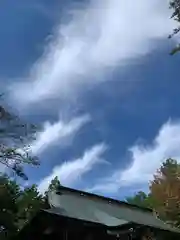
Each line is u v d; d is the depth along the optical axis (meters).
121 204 33.00
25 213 32.69
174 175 63.91
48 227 25.22
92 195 31.36
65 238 24.77
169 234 28.12
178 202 57.25
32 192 34.88
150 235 26.92
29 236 25.61
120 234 25.66
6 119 24.09
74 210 27.61
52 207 27.34
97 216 27.78
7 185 30.28
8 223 28.23
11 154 24.31
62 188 30.11
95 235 25.48
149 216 33.84
